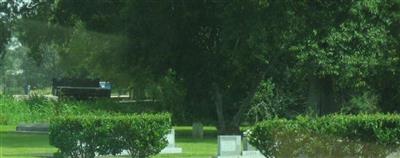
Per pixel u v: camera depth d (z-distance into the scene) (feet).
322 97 152.35
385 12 129.59
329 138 61.11
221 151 84.28
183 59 137.90
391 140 62.13
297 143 61.00
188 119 181.78
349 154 61.52
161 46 132.36
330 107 152.87
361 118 61.82
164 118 67.36
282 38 124.98
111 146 66.08
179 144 117.29
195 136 139.13
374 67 135.64
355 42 127.44
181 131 159.94
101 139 65.87
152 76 149.48
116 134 65.87
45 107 177.58
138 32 131.44
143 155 66.90
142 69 146.72
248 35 124.36
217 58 137.08
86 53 180.65
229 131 142.00
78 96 183.73
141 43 132.57
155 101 187.42
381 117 62.39
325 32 125.49
